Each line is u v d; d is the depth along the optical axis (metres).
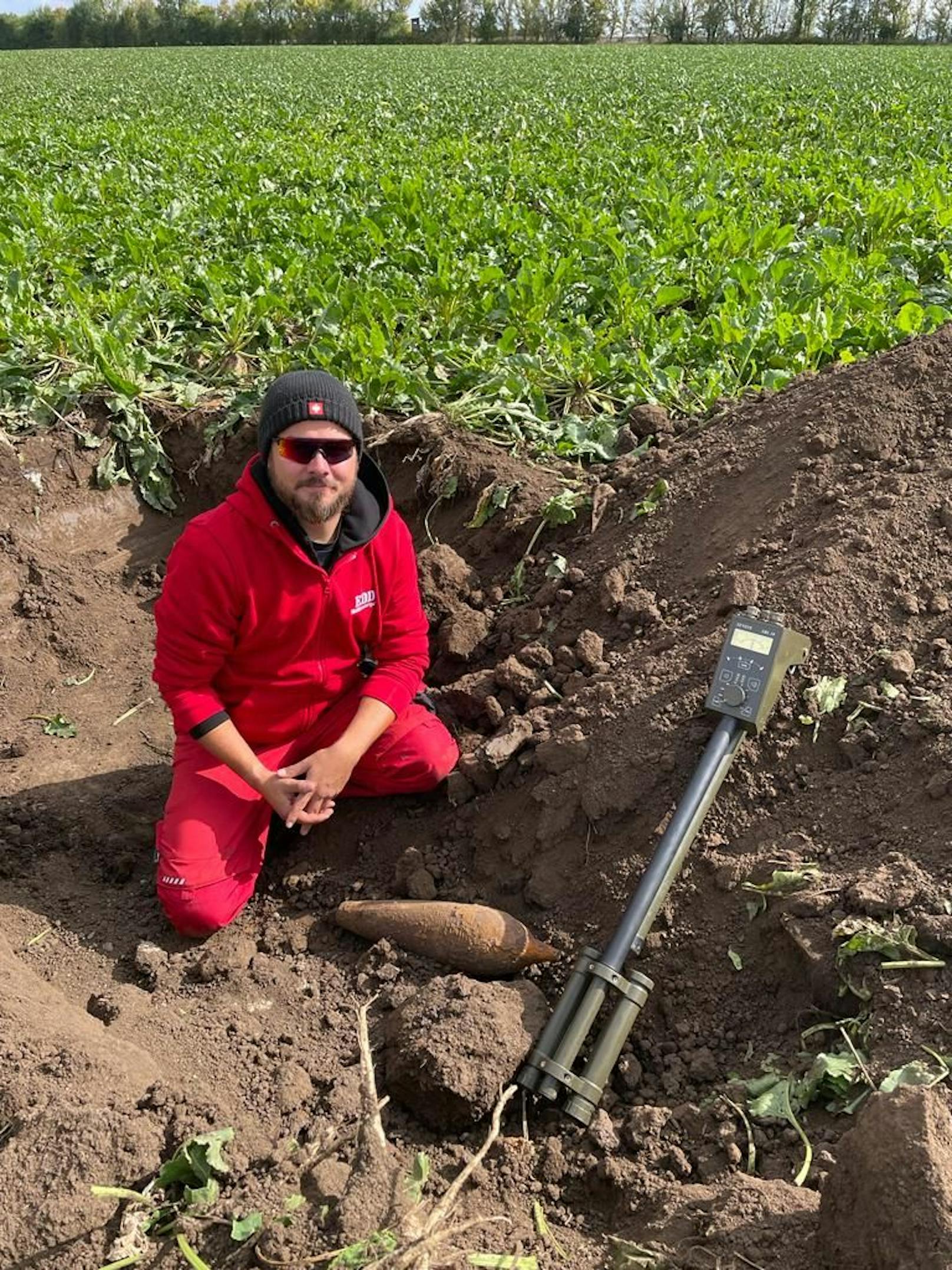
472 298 6.48
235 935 3.09
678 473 4.19
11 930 3.07
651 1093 2.48
